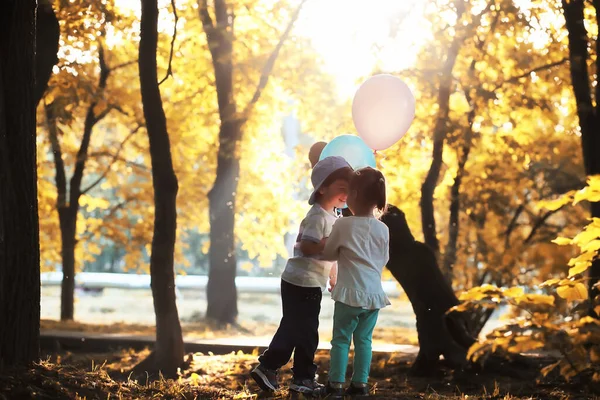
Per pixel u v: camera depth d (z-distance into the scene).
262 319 25.08
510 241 20.08
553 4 15.13
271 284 41.72
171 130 19.28
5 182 5.88
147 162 22.08
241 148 18.95
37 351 6.16
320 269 6.12
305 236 5.96
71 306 20.97
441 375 9.00
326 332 19.86
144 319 25.59
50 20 8.82
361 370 5.95
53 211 22.39
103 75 19.59
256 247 21.69
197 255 56.41
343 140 6.85
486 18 15.66
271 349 6.08
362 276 5.76
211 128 20.27
